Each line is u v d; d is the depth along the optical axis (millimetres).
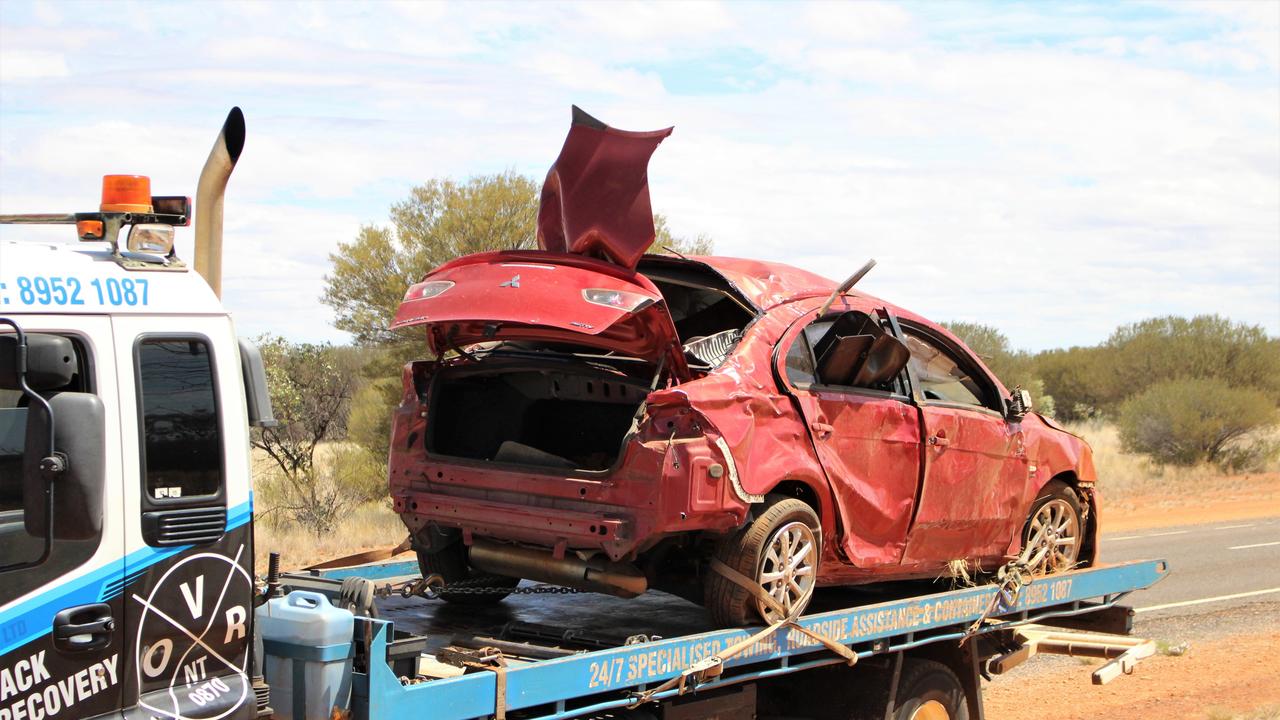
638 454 5441
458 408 6297
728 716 5820
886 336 6348
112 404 3857
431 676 4871
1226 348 42812
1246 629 12234
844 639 6234
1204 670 10578
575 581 5820
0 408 3695
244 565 4191
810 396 6156
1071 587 8094
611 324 5391
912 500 6840
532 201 18359
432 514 5996
